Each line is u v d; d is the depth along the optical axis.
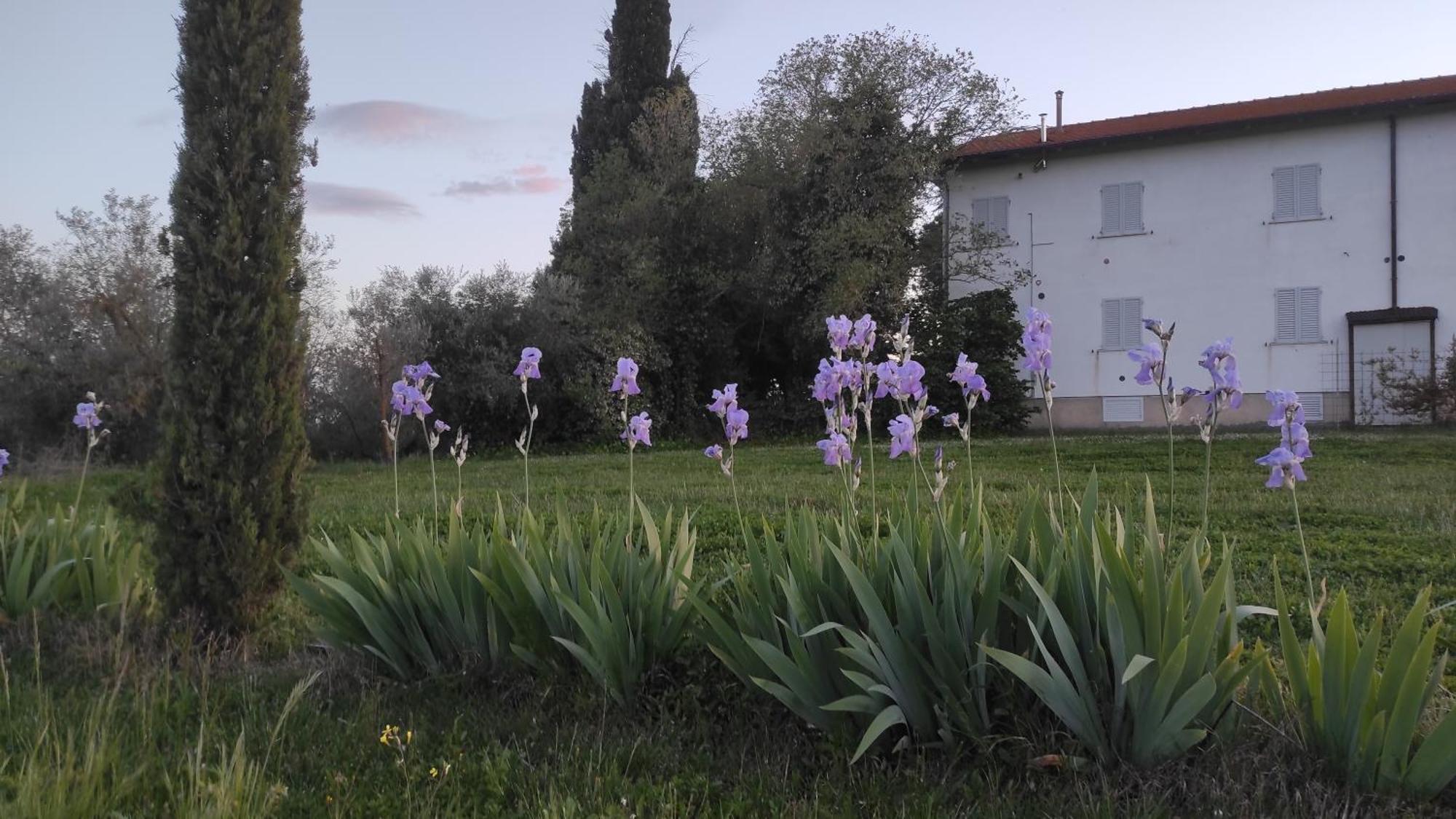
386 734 3.69
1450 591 5.75
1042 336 3.97
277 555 5.55
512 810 3.27
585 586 4.37
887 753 3.68
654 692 4.24
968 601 3.64
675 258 27.70
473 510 10.43
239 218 5.41
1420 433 19.92
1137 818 2.97
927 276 27.69
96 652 5.09
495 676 4.55
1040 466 13.69
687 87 30.73
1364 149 23.92
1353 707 3.11
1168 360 25.78
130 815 3.12
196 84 5.43
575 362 25.61
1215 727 3.40
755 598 4.31
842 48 26.64
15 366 18.67
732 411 4.61
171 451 5.37
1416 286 23.48
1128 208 26.16
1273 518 8.63
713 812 3.26
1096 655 3.46
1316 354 24.42
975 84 26.45
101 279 19.53
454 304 25.39
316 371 23.19
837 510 8.73
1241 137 25.03
